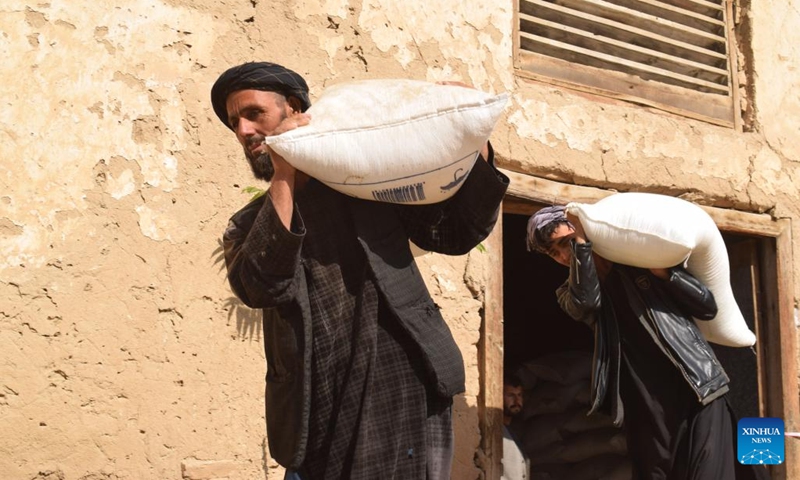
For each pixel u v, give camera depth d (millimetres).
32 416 3441
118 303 3658
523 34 5047
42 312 3514
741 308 5812
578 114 5082
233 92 2547
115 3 3869
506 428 5023
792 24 6035
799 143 5895
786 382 5598
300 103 2615
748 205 5637
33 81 3654
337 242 2461
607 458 5438
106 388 3586
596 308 3945
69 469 3479
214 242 3908
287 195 2367
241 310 3918
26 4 3691
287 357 2396
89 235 3646
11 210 3527
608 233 3922
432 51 4691
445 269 4512
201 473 3717
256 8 4219
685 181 5379
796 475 5434
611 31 5402
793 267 5738
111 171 3738
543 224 4090
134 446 3607
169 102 3916
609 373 3996
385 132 2410
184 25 4012
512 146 4820
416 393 2385
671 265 3955
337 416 2369
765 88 5832
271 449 2494
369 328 2373
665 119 5395
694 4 5734
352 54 4457
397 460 2348
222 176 3979
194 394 3756
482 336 4578
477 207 2553
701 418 3869
